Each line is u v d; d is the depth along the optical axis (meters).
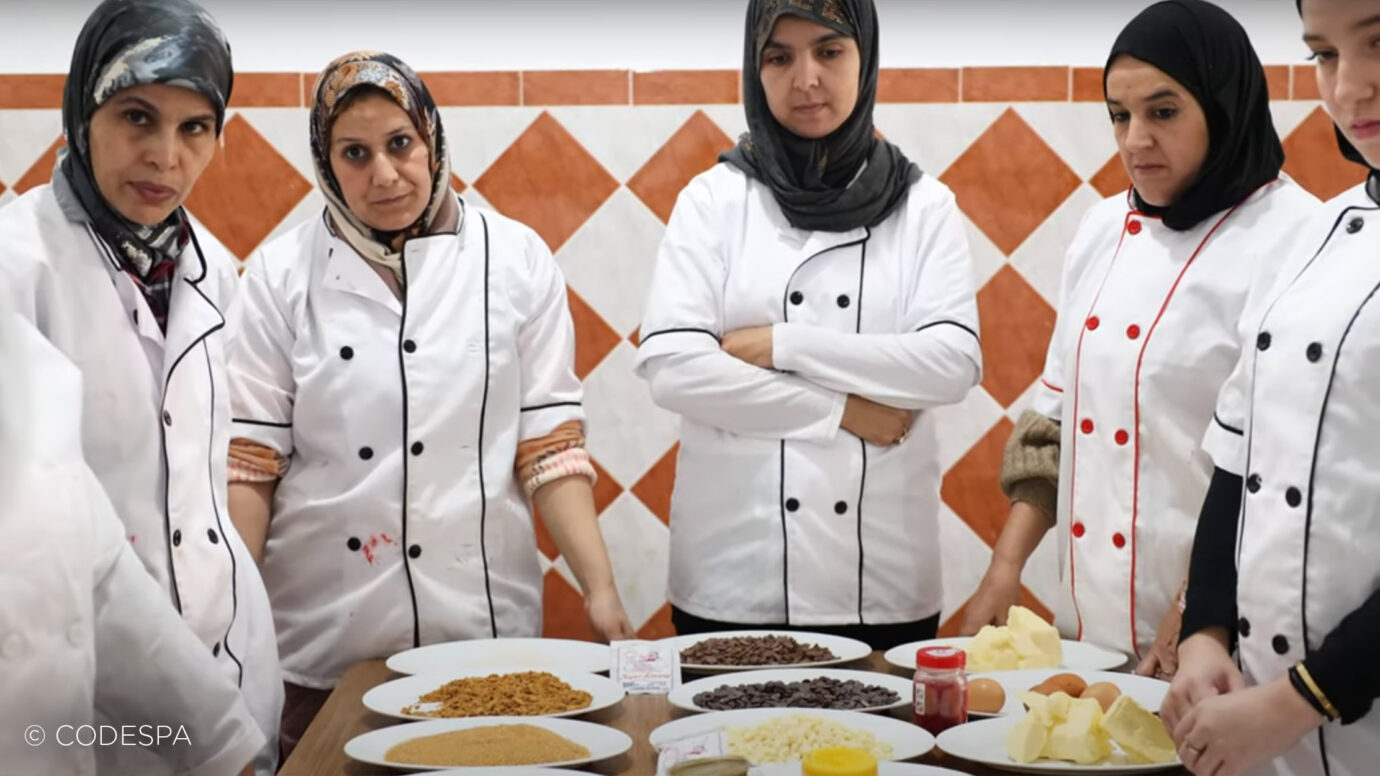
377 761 1.65
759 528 2.28
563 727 1.78
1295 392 1.52
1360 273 1.50
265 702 2.00
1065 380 2.18
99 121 1.72
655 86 2.91
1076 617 2.19
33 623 1.24
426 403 2.20
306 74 2.88
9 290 1.62
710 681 1.98
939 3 2.99
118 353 1.75
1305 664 1.39
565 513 2.29
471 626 2.23
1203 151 2.00
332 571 2.22
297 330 2.24
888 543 2.30
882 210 2.33
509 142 2.91
